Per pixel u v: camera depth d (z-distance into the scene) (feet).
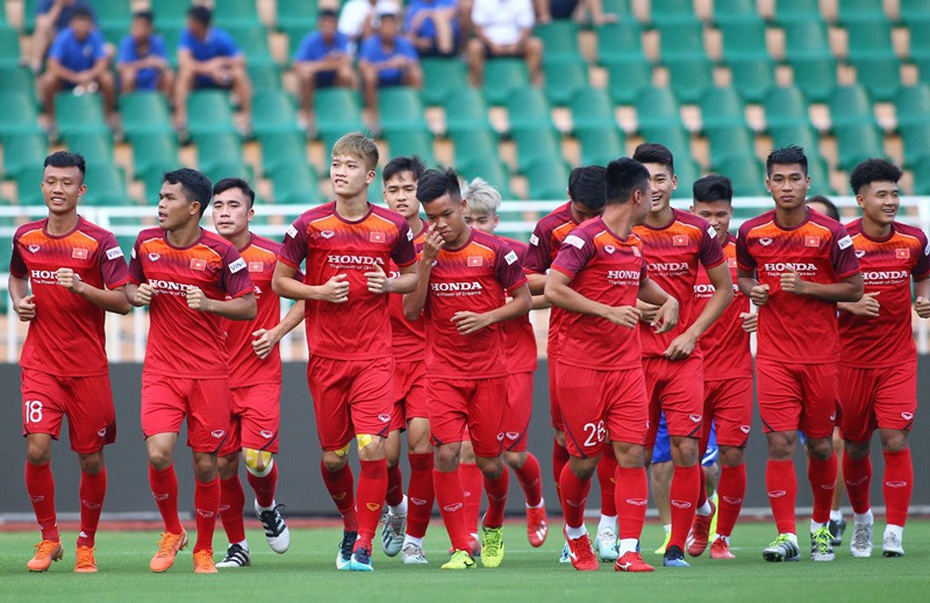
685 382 91.30
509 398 99.50
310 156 209.46
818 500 97.96
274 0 243.19
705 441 101.45
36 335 90.02
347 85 217.15
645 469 87.56
